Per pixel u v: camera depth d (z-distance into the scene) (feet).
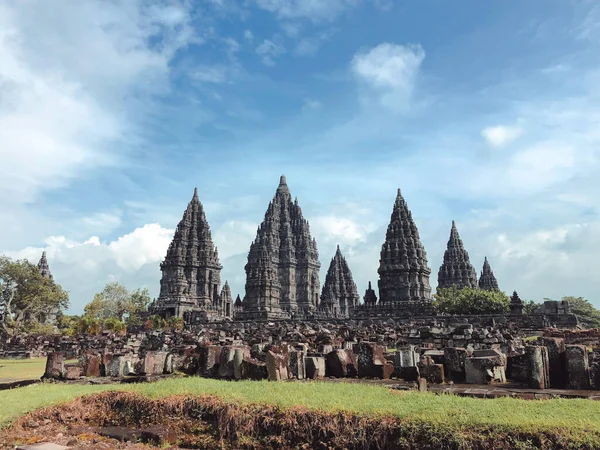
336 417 42.42
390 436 39.40
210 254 396.16
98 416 53.78
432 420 38.68
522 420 36.83
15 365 121.60
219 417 47.37
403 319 228.22
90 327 239.71
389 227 322.96
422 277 312.09
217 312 365.20
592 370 50.78
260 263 374.43
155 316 299.99
